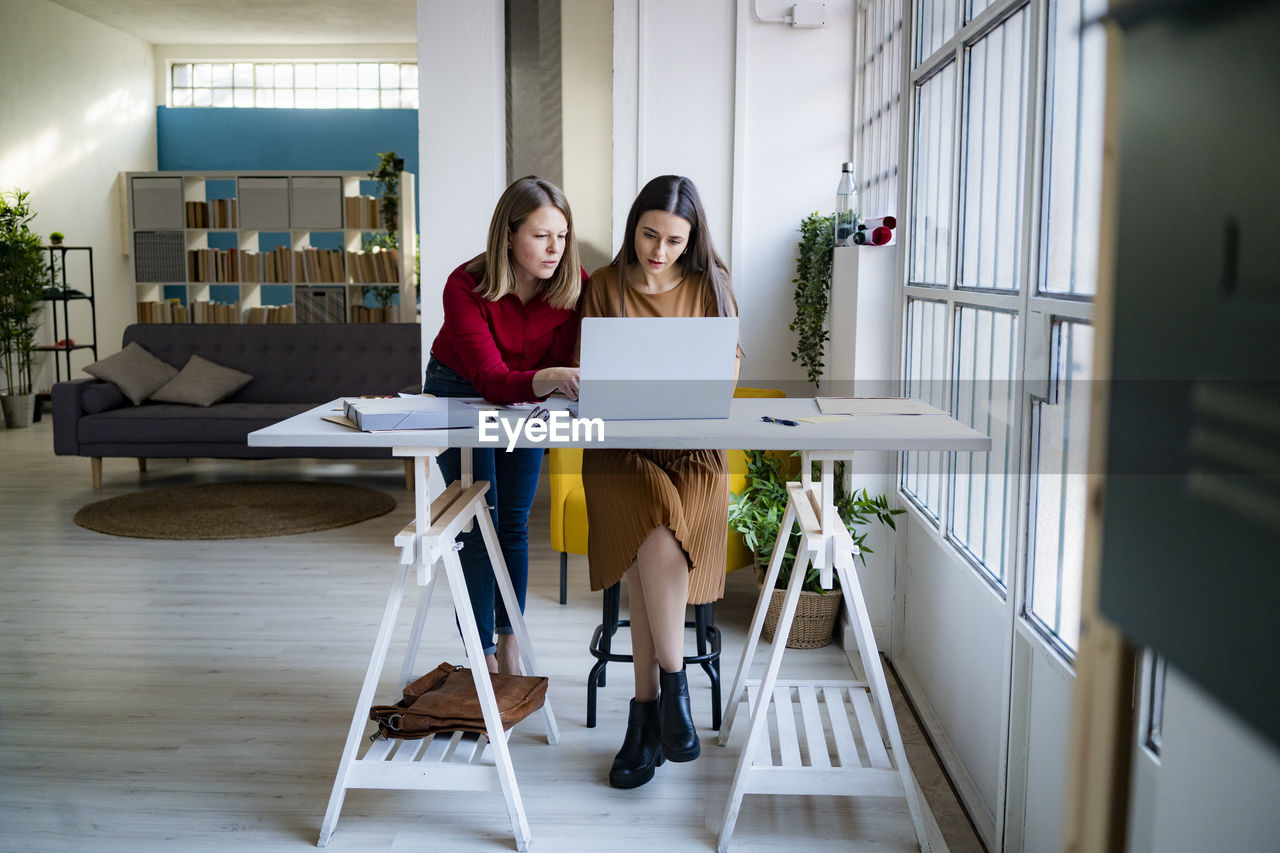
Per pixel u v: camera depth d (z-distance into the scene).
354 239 9.41
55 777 2.50
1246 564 0.28
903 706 2.92
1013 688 1.99
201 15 11.18
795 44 4.45
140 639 3.51
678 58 4.49
